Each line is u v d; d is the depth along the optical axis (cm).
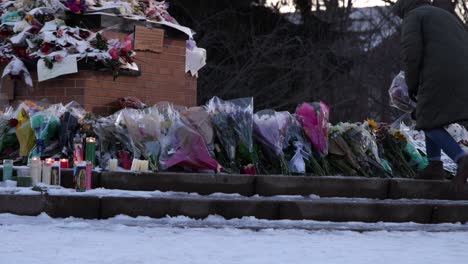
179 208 1080
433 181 1322
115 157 1297
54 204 1046
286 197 1212
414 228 1095
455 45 1260
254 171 1339
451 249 882
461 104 1243
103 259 727
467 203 1219
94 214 1055
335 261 759
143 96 1639
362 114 4253
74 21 1609
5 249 774
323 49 4153
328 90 4200
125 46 1567
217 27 3897
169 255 762
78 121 1331
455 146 1239
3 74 1581
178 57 1708
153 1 1766
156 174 1210
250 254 786
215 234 935
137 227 972
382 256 802
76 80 1541
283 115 1389
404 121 1786
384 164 1445
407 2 1314
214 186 1225
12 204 1036
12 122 1352
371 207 1152
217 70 3884
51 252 761
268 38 3869
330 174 1409
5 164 1186
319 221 1123
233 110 1351
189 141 1280
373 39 4425
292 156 1382
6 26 1625
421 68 1274
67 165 1259
